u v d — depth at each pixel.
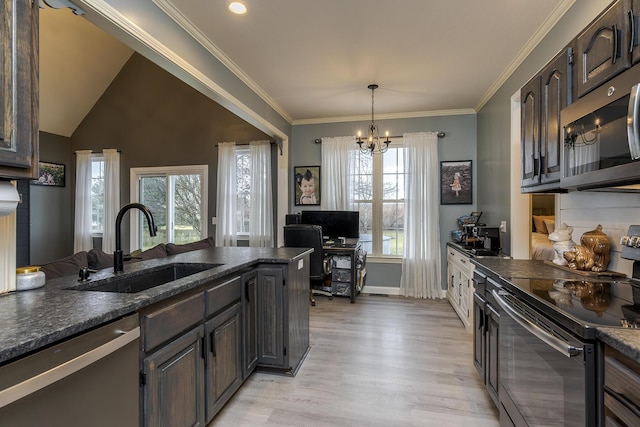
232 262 2.18
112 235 5.66
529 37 2.72
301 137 5.22
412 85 3.76
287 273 2.36
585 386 1.05
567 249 2.10
